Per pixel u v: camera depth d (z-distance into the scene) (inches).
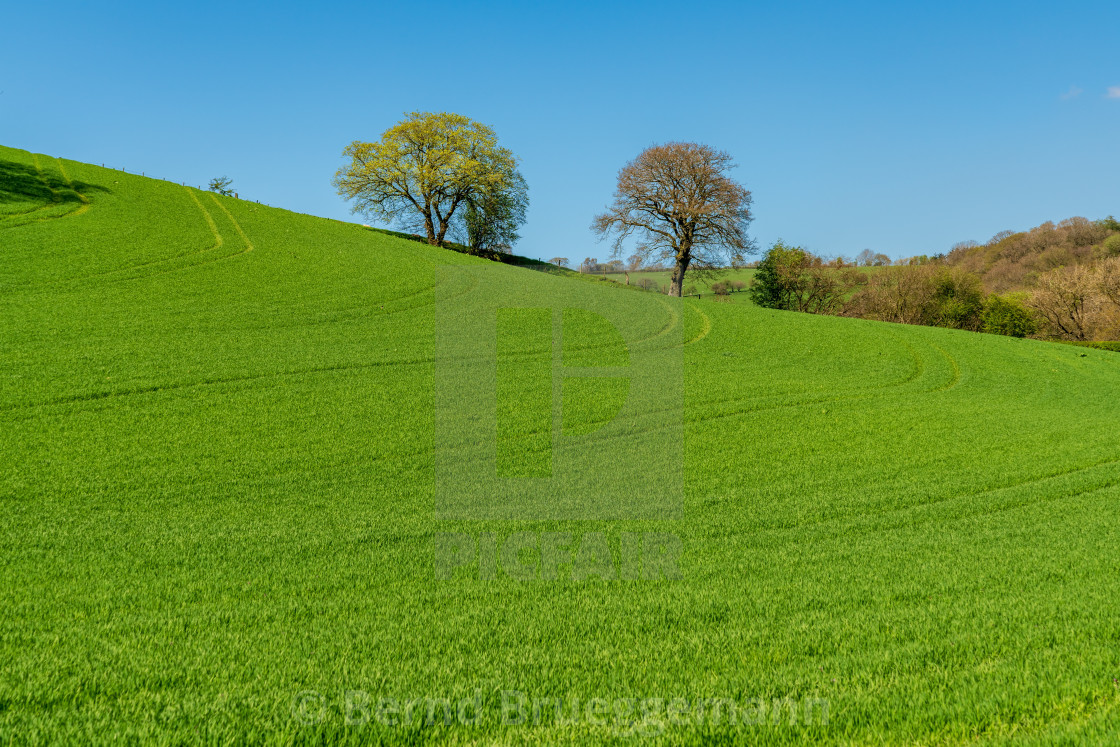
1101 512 425.4
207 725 174.9
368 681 202.7
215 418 658.8
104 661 217.0
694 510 436.5
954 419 765.9
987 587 286.8
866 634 235.8
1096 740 154.9
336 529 392.2
